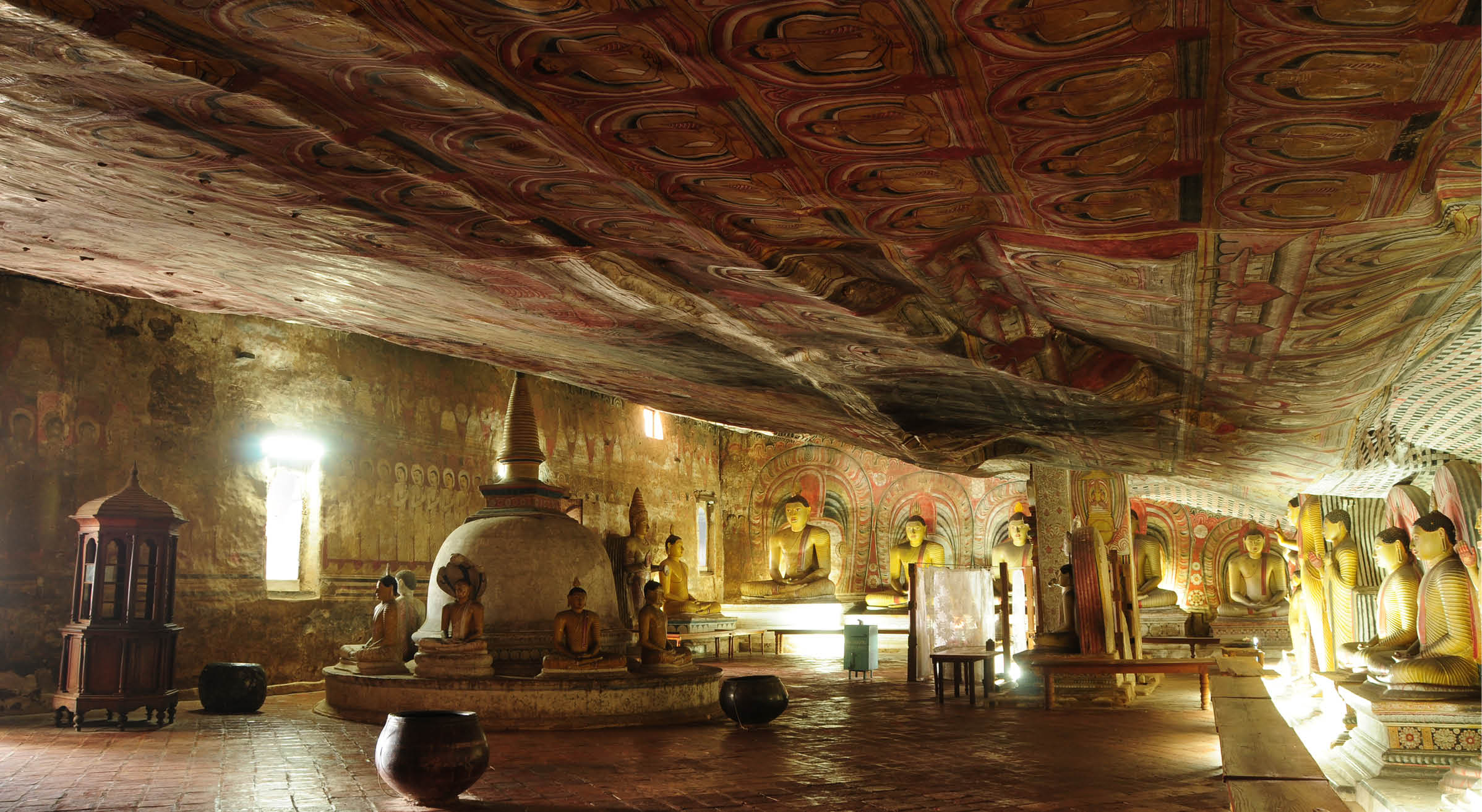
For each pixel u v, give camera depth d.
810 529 26.50
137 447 13.77
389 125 3.76
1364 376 6.11
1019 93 2.92
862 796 7.59
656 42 2.79
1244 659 9.45
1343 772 7.84
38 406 12.78
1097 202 3.75
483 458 19.30
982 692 14.98
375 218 5.18
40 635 12.55
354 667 13.09
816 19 2.59
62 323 13.09
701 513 27.14
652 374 9.93
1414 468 9.20
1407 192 3.39
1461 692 6.89
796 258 5.04
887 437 10.76
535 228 5.02
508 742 10.41
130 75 3.52
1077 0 2.40
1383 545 8.21
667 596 22.30
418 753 7.20
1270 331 5.26
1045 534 14.60
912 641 16.69
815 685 16.44
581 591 12.31
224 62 3.32
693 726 11.65
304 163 4.34
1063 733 10.80
